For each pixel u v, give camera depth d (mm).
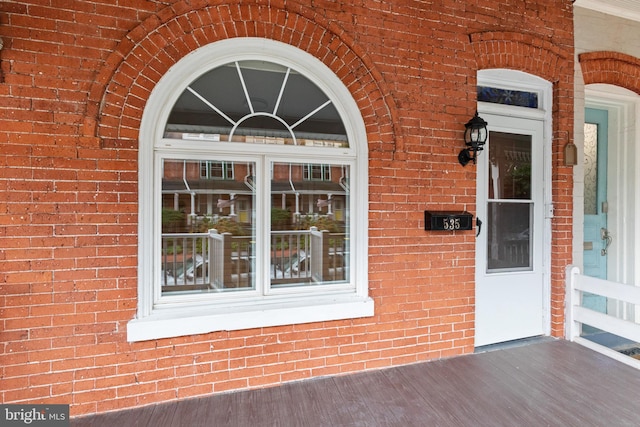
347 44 2863
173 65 2531
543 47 3484
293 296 2900
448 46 3186
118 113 2412
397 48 3027
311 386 2730
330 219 3037
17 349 2260
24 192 2262
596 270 4195
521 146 3639
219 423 2287
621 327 3117
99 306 2404
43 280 2301
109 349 2420
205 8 2531
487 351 3344
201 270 2746
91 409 2387
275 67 2863
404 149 3053
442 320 3199
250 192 2832
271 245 2898
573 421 2287
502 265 3574
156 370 2504
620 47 3857
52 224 2312
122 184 2438
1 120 2215
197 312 2621
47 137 2293
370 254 2984
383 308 3021
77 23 2334
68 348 2348
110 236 2420
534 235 3678
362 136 2969
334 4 2840
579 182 3707
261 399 2557
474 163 3275
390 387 2713
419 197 3109
